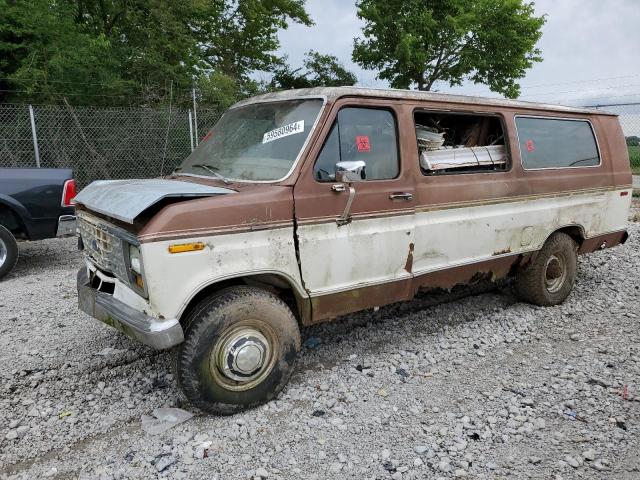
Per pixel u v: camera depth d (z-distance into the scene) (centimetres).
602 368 433
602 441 336
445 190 458
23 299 606
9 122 1245
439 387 406
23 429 346
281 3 2423
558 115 579
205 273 338
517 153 523
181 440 335
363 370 430
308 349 470
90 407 377
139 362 443
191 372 340
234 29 2370
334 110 396
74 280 692
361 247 407
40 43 1478
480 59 2253
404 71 2297
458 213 472
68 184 734
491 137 538
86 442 338
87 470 311
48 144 1254
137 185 384
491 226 499
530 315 557
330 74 2484
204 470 308
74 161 1285
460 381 416
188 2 1920
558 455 323
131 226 344
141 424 357
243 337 356
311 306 392
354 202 400
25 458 322
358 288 412
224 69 2327
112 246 366
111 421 360
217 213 339
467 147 498
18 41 1520
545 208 548
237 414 366
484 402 384
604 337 503
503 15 2195
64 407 376
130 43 1852
